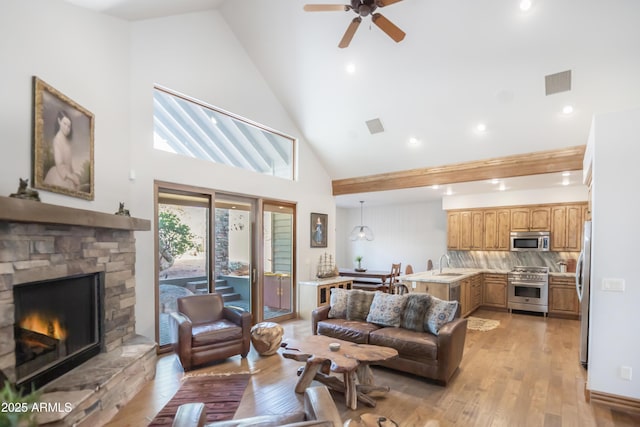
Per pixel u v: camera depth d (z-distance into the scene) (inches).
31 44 101.5
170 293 174.7
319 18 173.6
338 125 235.6
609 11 131.4
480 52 161.8
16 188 95.2
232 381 132.8
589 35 140.6
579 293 156.6
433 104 194.5
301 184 257.4
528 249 272.2
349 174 278.8
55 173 108.5
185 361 140.9
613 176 114.6
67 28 117.1
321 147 262.7
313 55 194.1
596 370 116.4
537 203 268.7
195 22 183.5
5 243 83.2
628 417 107.0
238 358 159.0
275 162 240.5
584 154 186.5
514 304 266.7
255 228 222.1
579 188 253.4
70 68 118.0
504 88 172.7
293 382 132.1
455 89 182.2
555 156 196.2
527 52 154.6
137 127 156.4
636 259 111.1
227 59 200.5
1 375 80.0
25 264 88.9
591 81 155.6
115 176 142.9
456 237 308.5
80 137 121.3
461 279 233.5
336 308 174.4
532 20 143.4
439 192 288.2
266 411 110.3
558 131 184.1
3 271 82.3
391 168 256.8
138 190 156.1
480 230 296.0
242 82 209.6
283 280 243.1
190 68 180.4
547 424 103.0
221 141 203.3
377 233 390.9
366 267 396.5
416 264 362.0
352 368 106.3
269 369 145.3
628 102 157.5
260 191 223.6
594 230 117.3
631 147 112.2
